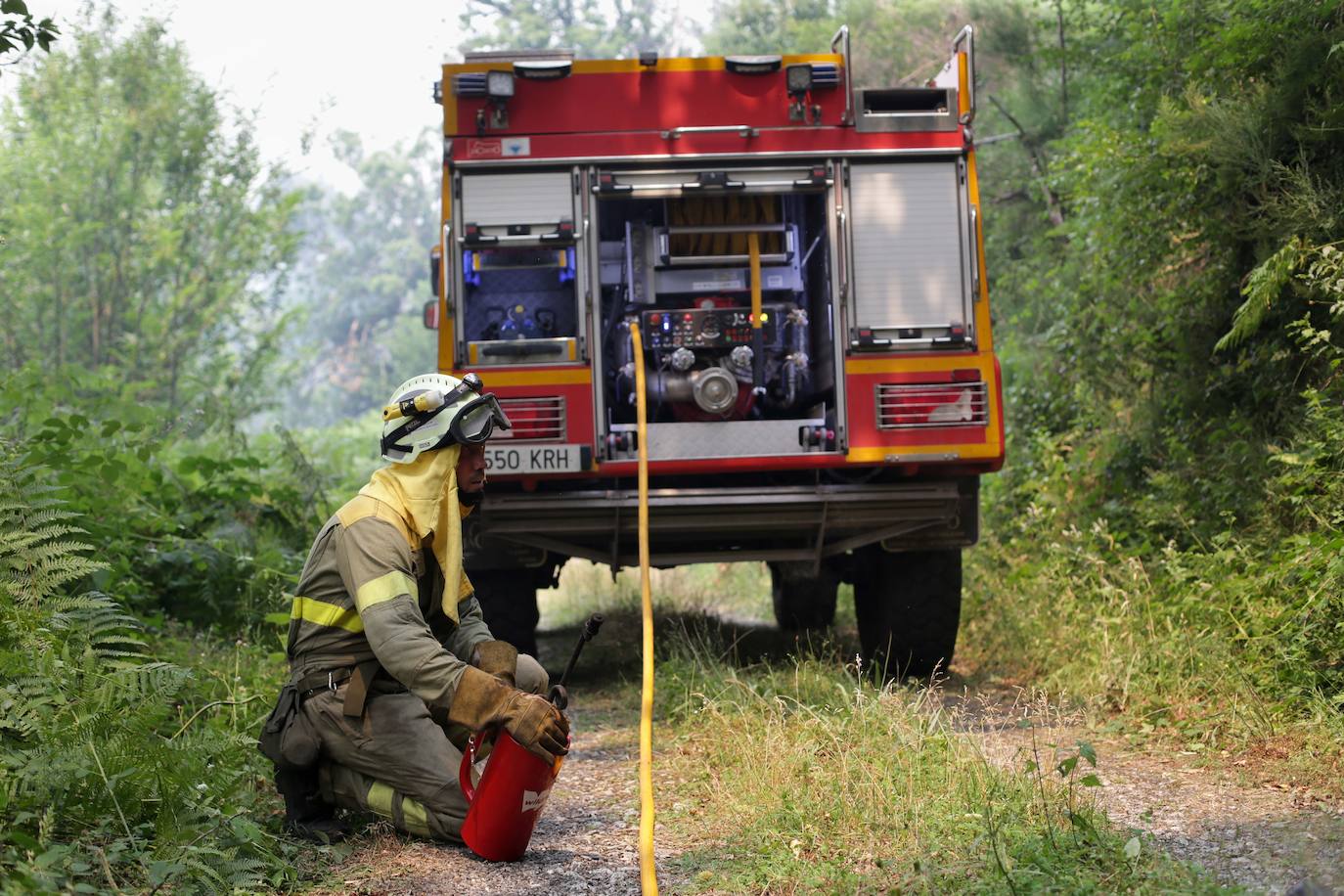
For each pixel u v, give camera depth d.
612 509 6.62
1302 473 6.40
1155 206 8.40
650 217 7.14
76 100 21.92
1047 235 11.16
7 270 20.69
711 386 6.60
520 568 7.14
